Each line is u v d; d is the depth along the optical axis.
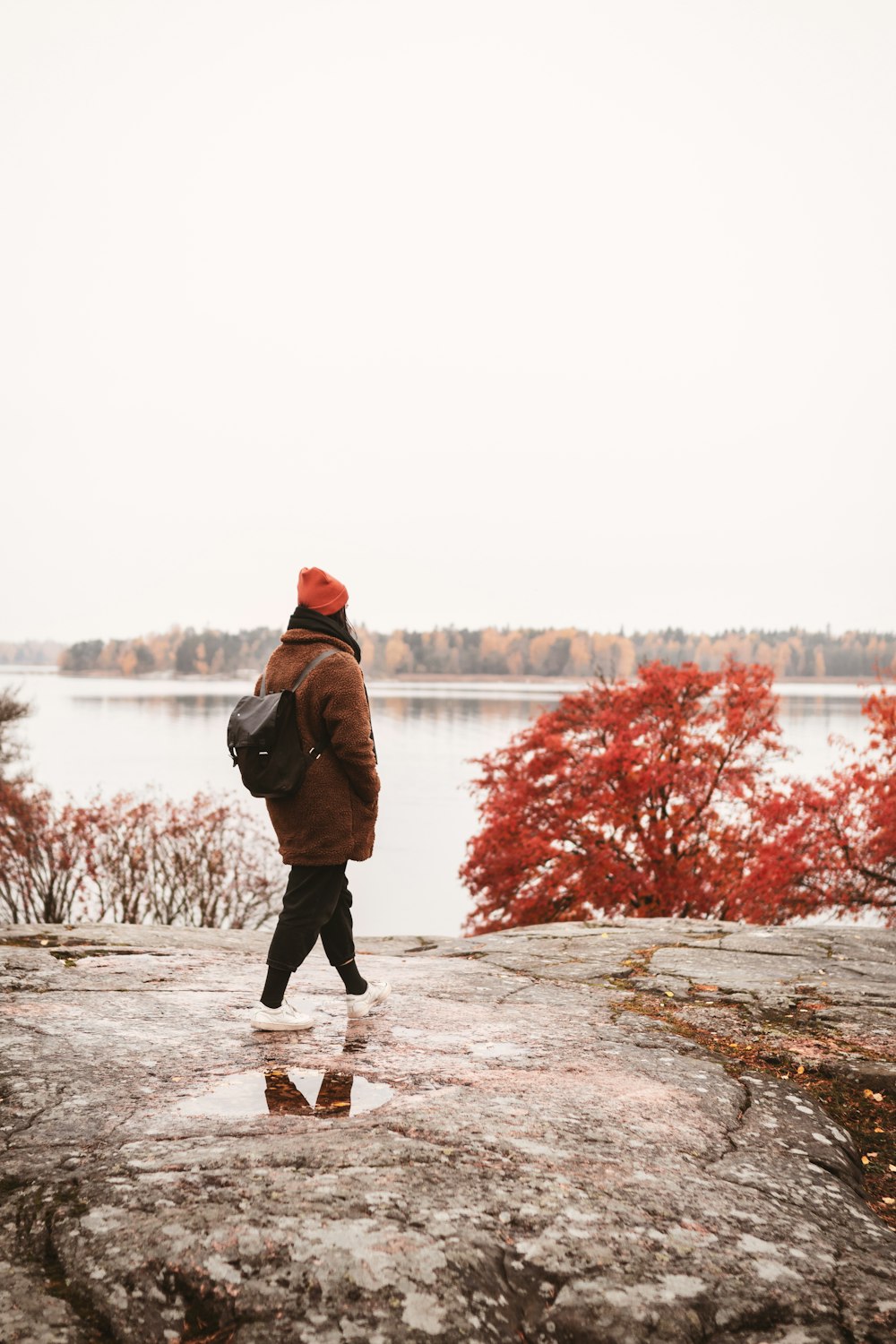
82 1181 2.52
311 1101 3.15
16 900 19.80
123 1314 2.01
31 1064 3.44
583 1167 2.73
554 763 18.38
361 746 3.73
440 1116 3.03
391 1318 2.00
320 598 3.93
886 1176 3.14
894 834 13.34
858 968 5.85
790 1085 3.69
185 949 5.95
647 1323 2.08
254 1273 2.11
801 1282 2.28
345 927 4.23
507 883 17.91
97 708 145.75
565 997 4.89
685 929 7.35
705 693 18.94
